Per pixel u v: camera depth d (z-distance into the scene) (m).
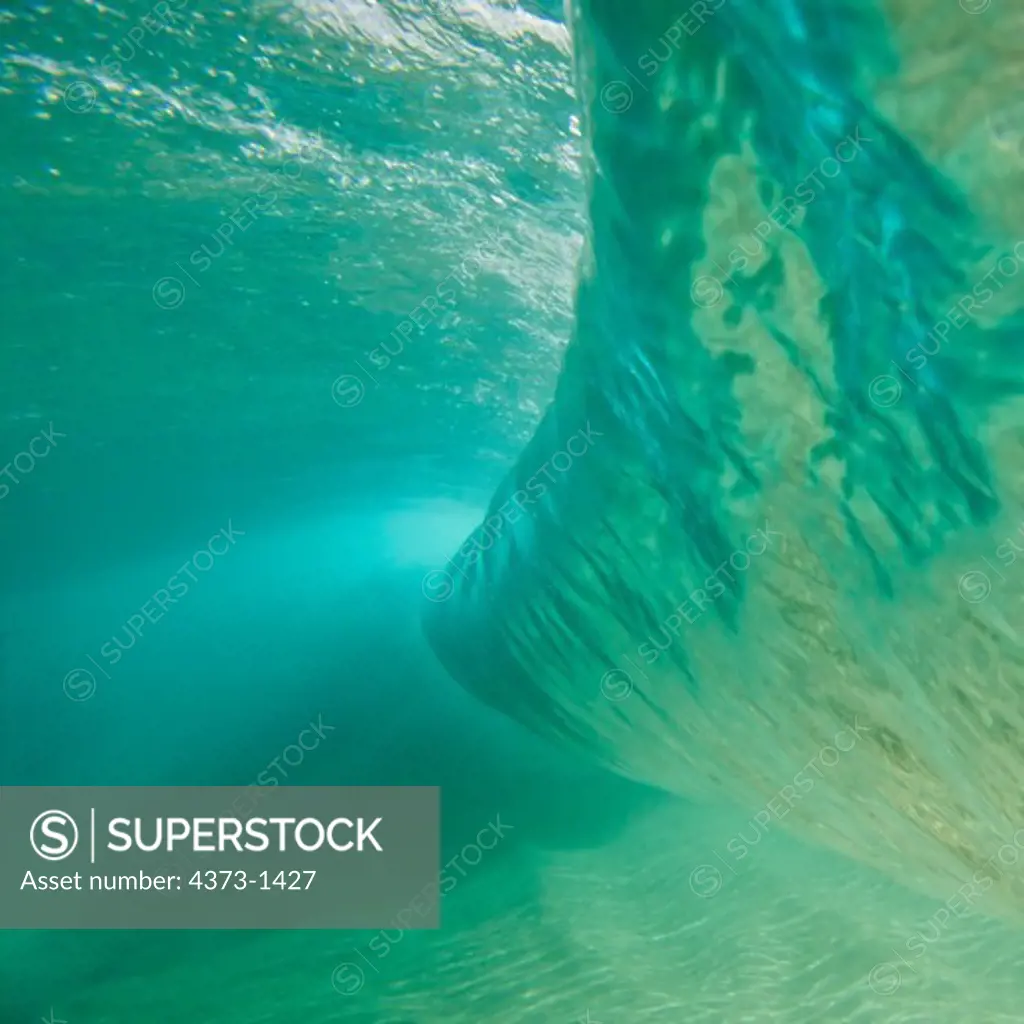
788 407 2.58
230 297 10.41
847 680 3.02
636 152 2.52
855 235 2.07
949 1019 4.56
